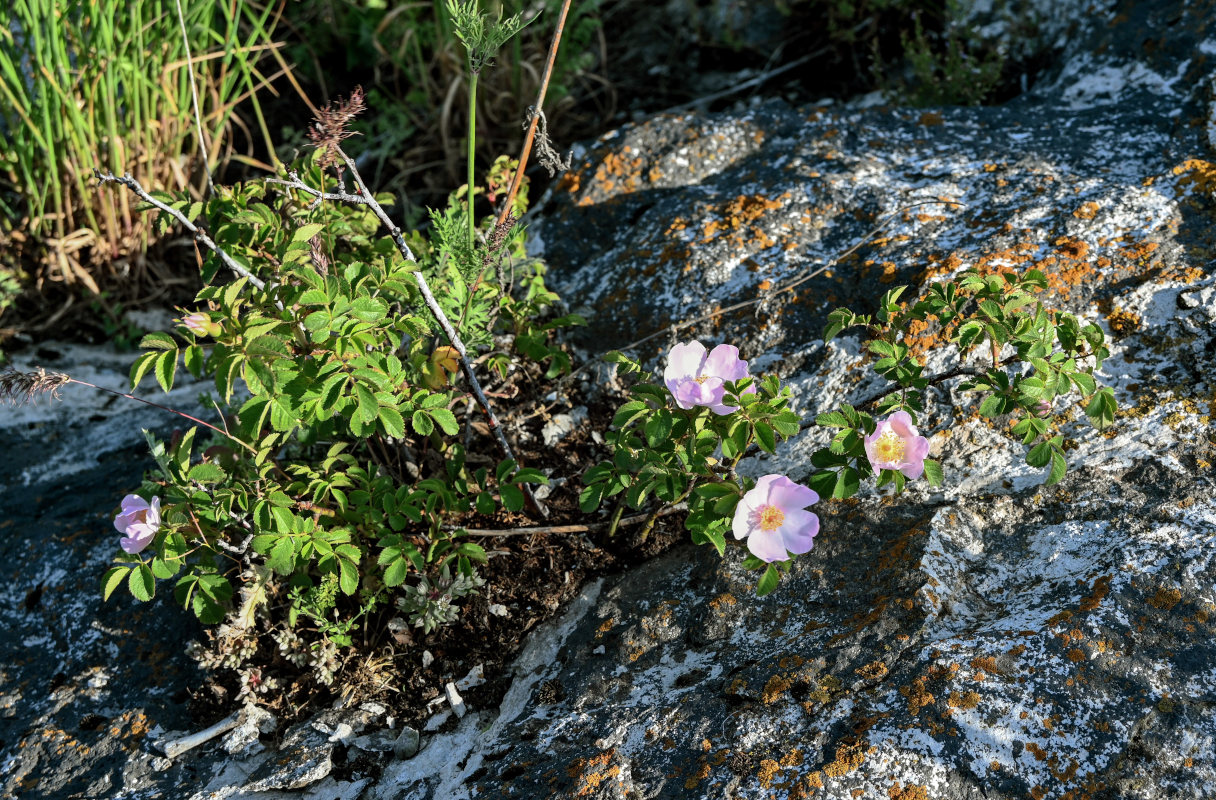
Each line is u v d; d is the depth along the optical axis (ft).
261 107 6.23
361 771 3.58
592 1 5.47
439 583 3.73
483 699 3.66
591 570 3.82
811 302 4.03
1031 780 3.20
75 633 3.94
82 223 4.99
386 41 6.07
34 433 4.55
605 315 4.26
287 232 3.80
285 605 3.82
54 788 3.65
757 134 4.70
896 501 3.67
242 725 3.67
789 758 3.29
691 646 3.59
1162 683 3.26
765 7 6.00
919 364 3.76
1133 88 4.59
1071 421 3.69
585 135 5.78
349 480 3.74
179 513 3.59
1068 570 3.48
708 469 3.56
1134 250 3.89
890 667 3.37
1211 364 3.69
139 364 3.43
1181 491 3.53
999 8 5.16
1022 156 4.36
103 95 4.81
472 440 4.04
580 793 3.35
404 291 3.58
